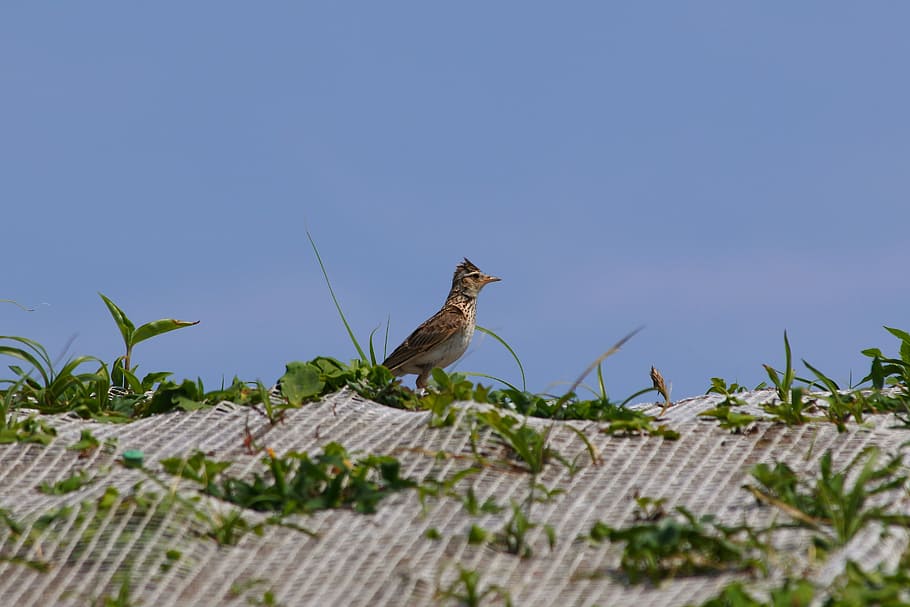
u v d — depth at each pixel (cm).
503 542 914
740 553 842
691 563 842
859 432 1180
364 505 994
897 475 1031
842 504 880
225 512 979
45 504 1007
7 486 1091
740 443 1171
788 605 730
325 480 1038
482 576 856
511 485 1050
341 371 1418
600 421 1261
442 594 822
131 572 874
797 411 1244
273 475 1086
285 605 827
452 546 905
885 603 718
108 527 934
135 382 1485
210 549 918
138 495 982
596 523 954
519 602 816
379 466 1069
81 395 1413
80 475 1099
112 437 1212
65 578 877
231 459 1138
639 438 1187
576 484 1062
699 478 1076
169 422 1273
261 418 1273
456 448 1128
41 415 1316
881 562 814
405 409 1362
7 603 845
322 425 1247
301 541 936
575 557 888
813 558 829
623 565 855
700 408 1373
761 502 988
